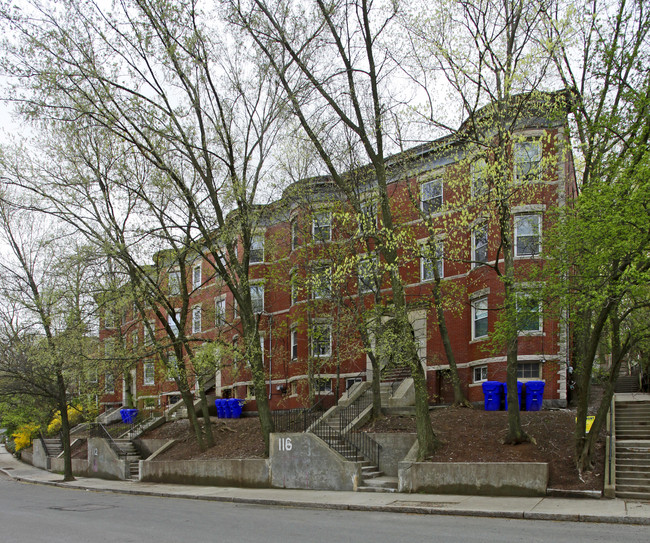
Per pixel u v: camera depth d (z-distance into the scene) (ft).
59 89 63.05
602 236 42.96
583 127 52.08
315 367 86.17
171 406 120.67
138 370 135.64
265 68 68.28
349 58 60.70
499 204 54.29
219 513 47.09
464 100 54.54
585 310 55.01
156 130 63.98
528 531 34.04
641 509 39.40
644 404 68.08
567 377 74.28
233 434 84.38
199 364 73.87
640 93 45.03
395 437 62.69
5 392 104.58
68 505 58.08
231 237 69.56
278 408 102.17
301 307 93.35
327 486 58.90
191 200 68.28
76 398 108.78
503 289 75.20
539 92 54.08
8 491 80.28
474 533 33.73
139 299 77.05
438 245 67.36
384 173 60.75
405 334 57.52
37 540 36.17
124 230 73.67
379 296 68.64
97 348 86.33
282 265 90.89
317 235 80.84
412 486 52.85
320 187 83.82
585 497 44.98
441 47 53.21
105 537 36.29
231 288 73.46
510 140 56.13
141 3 62.39
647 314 57.98
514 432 54.49
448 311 85.05
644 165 42.16
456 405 71.92
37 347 84.64
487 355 77.15
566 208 50.29
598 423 48.80
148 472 81.15
